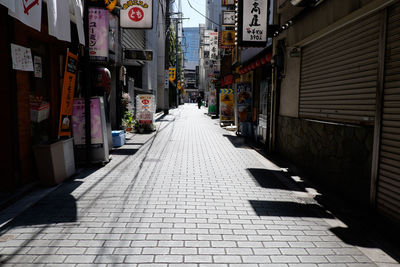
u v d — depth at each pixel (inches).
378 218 175.2
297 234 153.4
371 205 183.8
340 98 225.9
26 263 119.3
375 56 184.1
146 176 257.9
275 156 362.3
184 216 172.1
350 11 191.3
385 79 173.2
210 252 131.8
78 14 241.8
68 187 221.6
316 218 175.9
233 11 646.5
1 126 202.8
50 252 128.3
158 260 123.8
